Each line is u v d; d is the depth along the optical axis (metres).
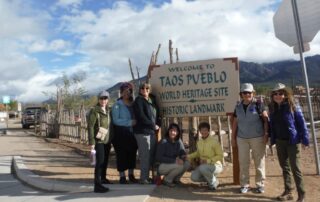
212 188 4.48
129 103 4.91
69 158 7.77
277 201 4.06
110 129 4.66
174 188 4.59
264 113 4.30
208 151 4.54
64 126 13.19
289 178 4.09
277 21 5.55
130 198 4.18
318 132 9.57
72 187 4.72
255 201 4.07
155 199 4.16
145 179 4.76
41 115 17.11
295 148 3.95
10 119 38.41
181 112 4.98
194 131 5.71
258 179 4.38
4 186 5.35
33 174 5.74
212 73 4.86
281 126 3.98
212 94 4.86
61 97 17.59
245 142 4.34
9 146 10.76
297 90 13.06
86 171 6.02
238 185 4.67
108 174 5.64
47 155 8.32
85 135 11.05
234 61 4.79
